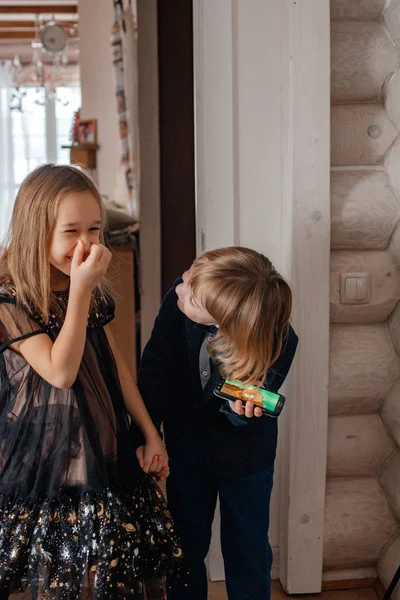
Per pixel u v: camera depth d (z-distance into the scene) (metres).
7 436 1.48
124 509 1.49
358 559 2.21
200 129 2.18
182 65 3.10
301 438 2.11
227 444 1.74
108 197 4.41
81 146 4.76
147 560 1.54
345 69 2.02
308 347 2.08
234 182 2.14
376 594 2.17
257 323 1.50
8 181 7.23
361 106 2.07
